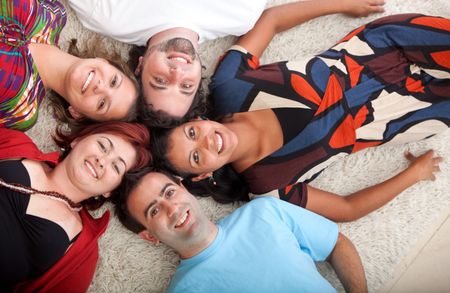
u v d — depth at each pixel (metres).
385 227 1.51
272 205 1.36
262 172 1.37
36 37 1.26
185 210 1.25
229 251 1.31
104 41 1.48
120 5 1.34
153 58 1.25
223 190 1.45
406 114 1.38
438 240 1.51
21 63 1.19
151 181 1.25
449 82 1.37
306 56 1.55
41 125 1.45
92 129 1.29
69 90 1.22
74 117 1.35
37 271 1.21
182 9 1.34
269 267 1.28
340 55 1.40
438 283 1.50
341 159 1.54
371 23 1.42
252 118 1.36
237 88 1.36
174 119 1.28
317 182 1.53
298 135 1.33
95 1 1.35
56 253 1.21
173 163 1.31
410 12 1.55
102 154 1.20
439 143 1.53
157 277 1.46
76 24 1.46
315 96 1.34
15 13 1.17
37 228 1.17
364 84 1.37
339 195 1.46
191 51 1.27
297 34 1.55
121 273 1.45
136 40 1.41
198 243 1.29
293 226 1.36
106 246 1.45
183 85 1.25
